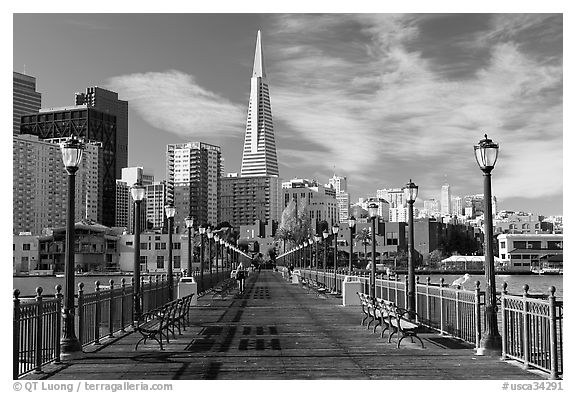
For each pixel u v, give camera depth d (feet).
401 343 56.49
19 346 40.34
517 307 45.62
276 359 47.75
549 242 581.12
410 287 68.28
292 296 134.51
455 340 58.29
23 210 595.47
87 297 52.54
